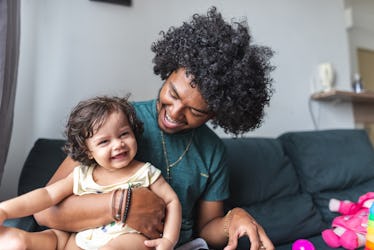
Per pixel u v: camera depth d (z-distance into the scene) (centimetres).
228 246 85
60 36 136
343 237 120
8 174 125
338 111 224
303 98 207
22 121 128
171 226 79
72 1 139
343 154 171
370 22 294
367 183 173
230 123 88
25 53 130
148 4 155
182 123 83
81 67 139
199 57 76
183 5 165
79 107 80
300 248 106
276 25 200
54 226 77
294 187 152
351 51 278
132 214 74
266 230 128
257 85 84
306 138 169
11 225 81
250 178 138
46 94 133
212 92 75
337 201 144
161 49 88
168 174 91
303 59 210
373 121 243
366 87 287
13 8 99
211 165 99
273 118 194
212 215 102
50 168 104
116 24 147
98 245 74
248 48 83
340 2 233
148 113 94
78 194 78
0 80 86
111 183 79
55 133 133
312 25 216
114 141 77
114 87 145
